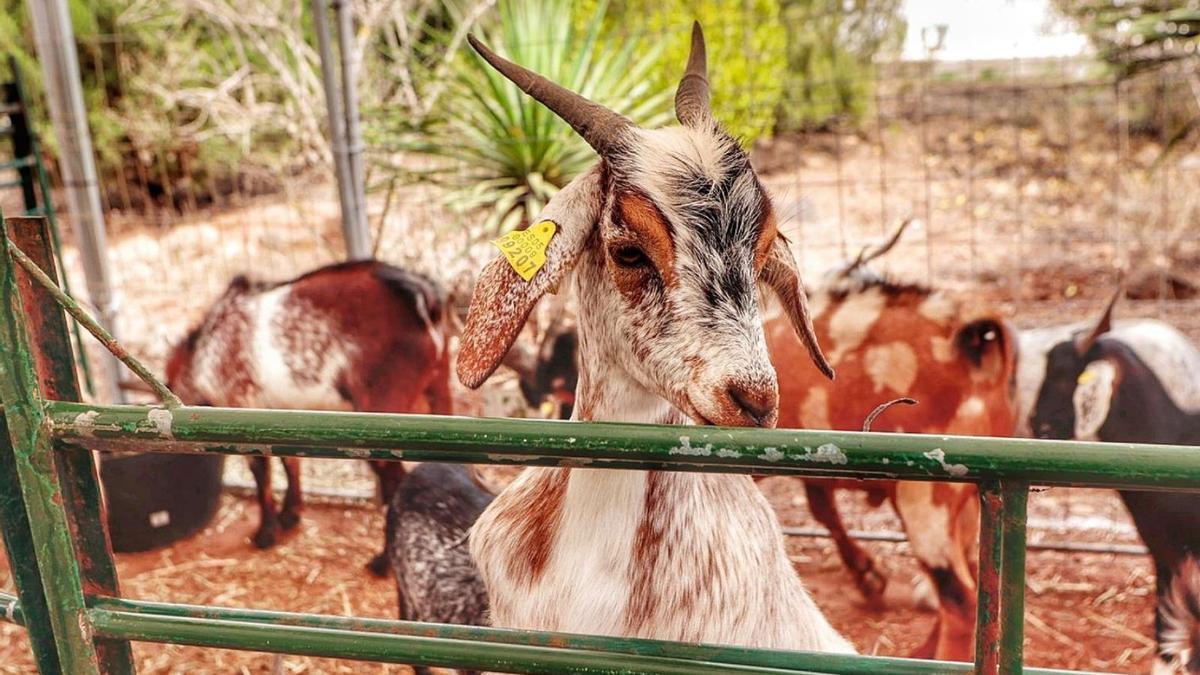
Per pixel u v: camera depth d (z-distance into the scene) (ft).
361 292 15.38
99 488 5.87
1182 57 19.69
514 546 7.66
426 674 11.62
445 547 11.31
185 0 28.60
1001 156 32.81
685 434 4.88
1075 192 29.30
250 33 27.53
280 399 15.69
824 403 11.87
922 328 11.57
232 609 5.81
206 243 29.55
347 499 17.49
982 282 24.49
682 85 7.72
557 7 22.04
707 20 25.73
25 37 33.37
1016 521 4.67
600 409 7.43
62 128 17.65
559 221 6.98
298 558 15.66
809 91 33.40
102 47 31.99
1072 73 31.68
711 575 7.01
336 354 15.35
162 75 31.01
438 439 5.13
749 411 6.31
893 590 13.83
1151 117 30.07
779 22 28.66
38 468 5.58
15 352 5.41
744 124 25.63
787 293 7.59
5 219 5.58
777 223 7.02
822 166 35.27
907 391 11.59
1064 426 11.94
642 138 6.84
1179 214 26.48
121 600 5.93
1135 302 22.53
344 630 5.61
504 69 7.07
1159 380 11.56
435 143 21.04
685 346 6.51
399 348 15.30
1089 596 13.52
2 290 5.34
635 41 21.88
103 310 18.49
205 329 15.89
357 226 18.12
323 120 27.68
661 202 6.61
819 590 14.10
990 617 4.84
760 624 7.27
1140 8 20.67
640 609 6.94
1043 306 22.63
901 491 11.39
